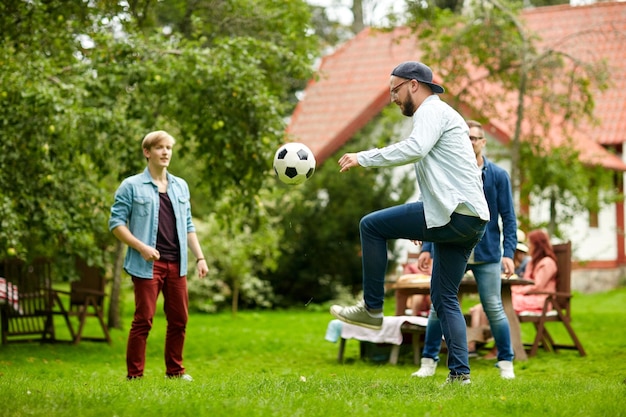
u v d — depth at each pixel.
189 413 5.32
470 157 6.37
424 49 17.92
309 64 13.61
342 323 10.88
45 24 12.38
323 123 27.56
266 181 13.61
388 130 22.75
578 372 9.47
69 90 11.47
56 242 11.80
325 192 22.50
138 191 7.73
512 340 10.62
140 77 12.32
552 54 17.73
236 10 15.09
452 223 6.30
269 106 12.61
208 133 12.95
